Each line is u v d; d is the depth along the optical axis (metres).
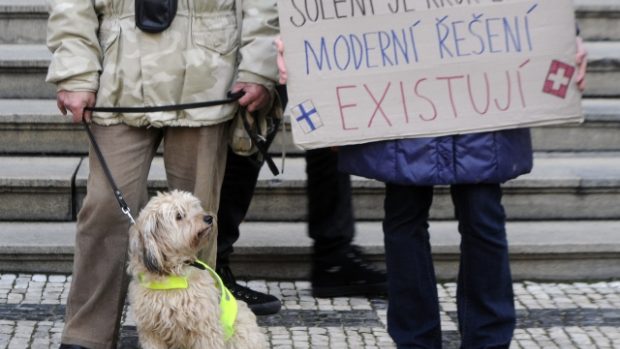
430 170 4.33
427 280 4.55
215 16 4.65
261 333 4.79
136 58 4.55
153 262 4.30
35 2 7.72
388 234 4.54
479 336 4.50
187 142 4.71
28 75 7.17
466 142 4.32
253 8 4.68
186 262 4.45
